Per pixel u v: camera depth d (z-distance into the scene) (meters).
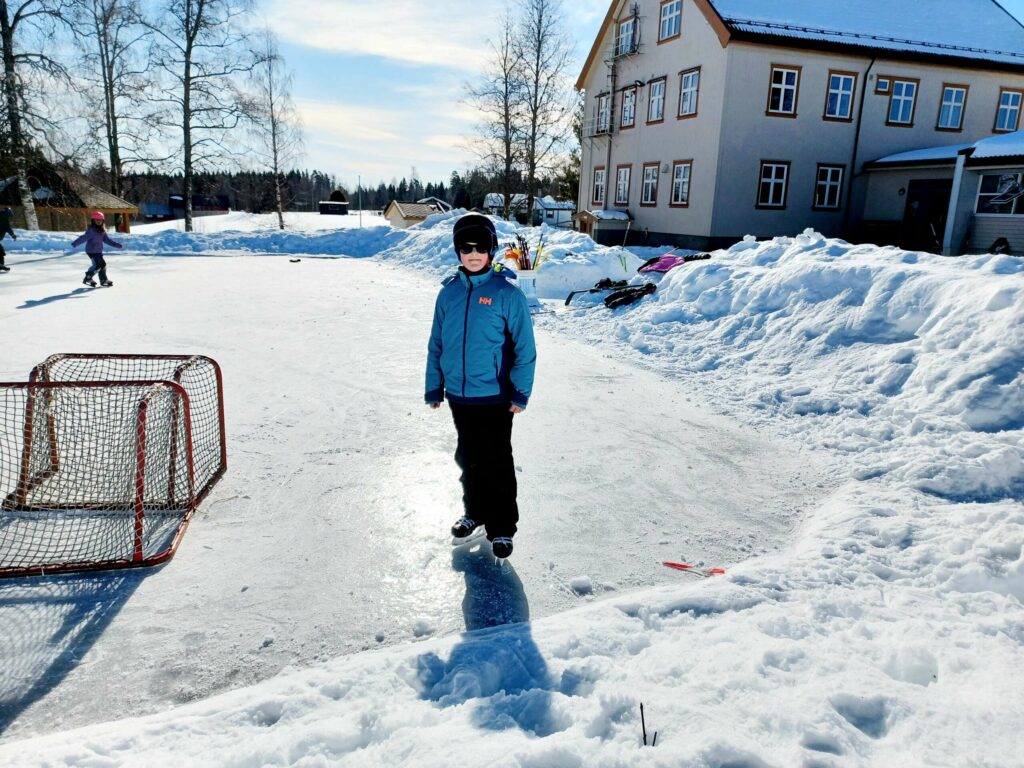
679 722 2.12
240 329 9.09
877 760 1.95
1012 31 24.91
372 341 8.48
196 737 2.09
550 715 2.18
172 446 3.86
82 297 11.61
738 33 20.20
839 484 4.40
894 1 24.44
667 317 8.90
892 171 21.88
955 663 2.40
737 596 2.94
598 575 3.28
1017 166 17.17
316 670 2.48
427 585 3.16
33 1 23.11
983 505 3.85
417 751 1.98
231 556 3.38
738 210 21.95
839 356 6.50
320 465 4.56
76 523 3.66
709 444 5.11
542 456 4.80
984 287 5.92
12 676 2.47
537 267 12.62
